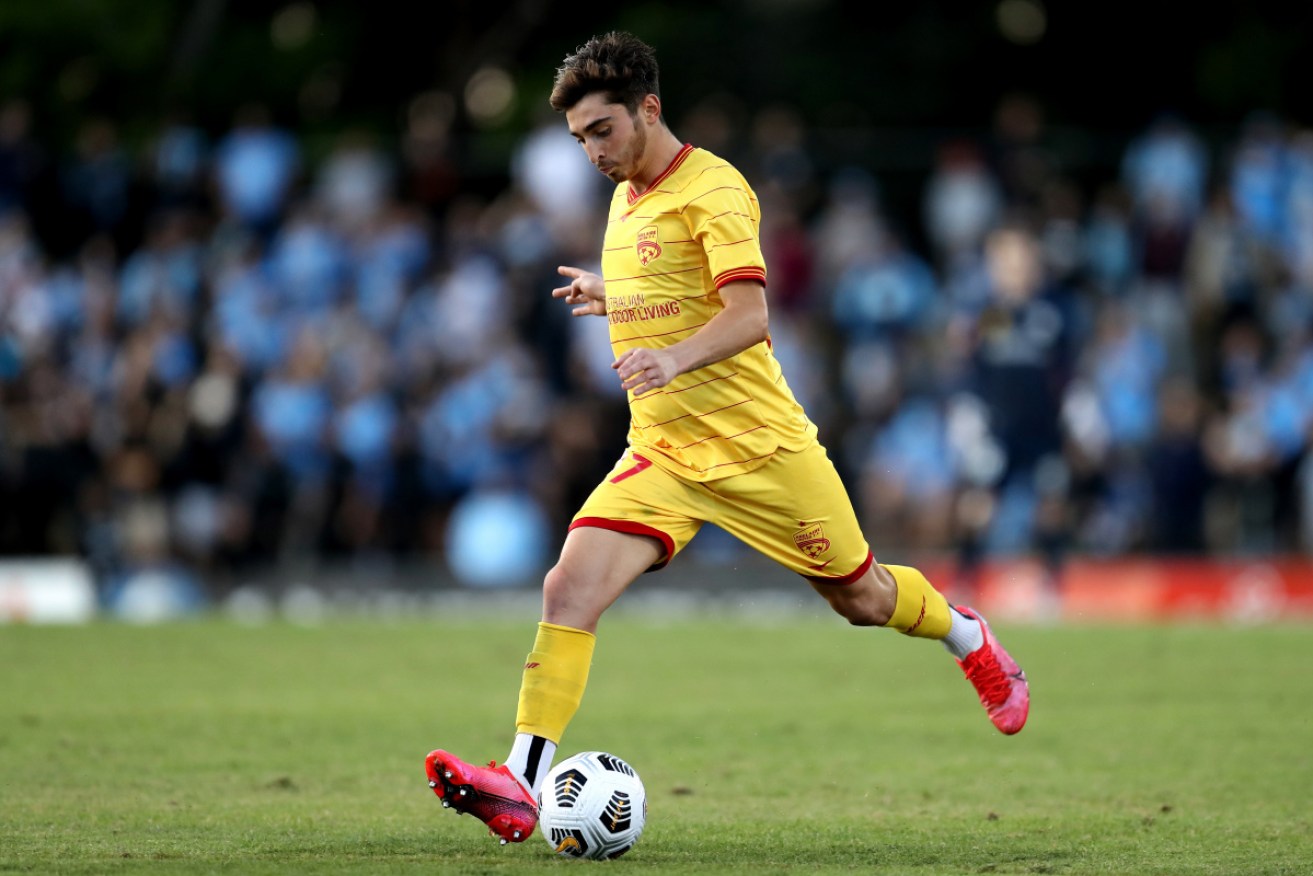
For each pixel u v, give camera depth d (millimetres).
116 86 73312
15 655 36750
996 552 49969
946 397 53000
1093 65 81188
